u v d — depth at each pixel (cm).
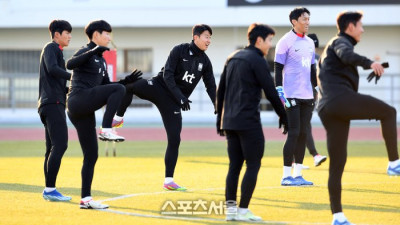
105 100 2034
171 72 2470
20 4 6956
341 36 1769
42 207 2092
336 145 1736
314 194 2348
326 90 1739
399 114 6744
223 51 7056
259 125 1834
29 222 1845
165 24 6888
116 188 2497
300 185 2577
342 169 1745
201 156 3725
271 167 3188
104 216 1931
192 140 4900
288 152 2577
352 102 1700
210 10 6831
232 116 1830
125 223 1823
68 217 1917
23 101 7069
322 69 1764
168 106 2497
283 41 2594
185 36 7119
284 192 2400
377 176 2838
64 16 6919
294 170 2628
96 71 2088
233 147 1873
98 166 3241
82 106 2036
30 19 6956
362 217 1905
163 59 7138
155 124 6612
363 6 6694
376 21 6694
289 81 2592
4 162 3441
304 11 2588
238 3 6794
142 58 7175
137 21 6888
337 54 1700
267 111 6894
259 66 1805
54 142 2223
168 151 2477
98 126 6019
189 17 6862
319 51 6988
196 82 2541
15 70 7212
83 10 6912
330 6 6675
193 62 2506
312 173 2962
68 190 2461
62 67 2208
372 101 1695
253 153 1830
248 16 6788
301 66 2592
